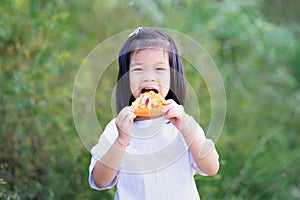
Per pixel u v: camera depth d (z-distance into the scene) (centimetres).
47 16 565
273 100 748
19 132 472
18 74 505
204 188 498
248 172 583
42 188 448
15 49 525
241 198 527
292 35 840
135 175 315
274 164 618
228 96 699
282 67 813
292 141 718
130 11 628
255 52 764
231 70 735
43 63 536
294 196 596
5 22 533
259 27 768
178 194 315
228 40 743
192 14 702
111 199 456
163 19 645
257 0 804
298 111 749
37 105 497
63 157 477
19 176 446
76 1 618
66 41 581
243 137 648
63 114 516
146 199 313
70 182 464
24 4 558
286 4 880
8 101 488
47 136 488
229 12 743
